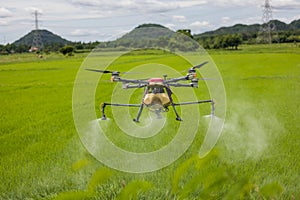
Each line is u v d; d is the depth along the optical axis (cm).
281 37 9844
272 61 3791
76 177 701
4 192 700
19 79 2905
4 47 11169
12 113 1452
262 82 2277
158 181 657
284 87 2052
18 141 1020
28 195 686
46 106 1606
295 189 668
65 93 2056
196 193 598
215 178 554
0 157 881
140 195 613
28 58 6606
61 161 801
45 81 2706
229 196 558
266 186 569
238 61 3425
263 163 789
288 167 769
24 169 786
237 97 1656
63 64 4044
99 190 630
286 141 941
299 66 3347
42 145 952
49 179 715
